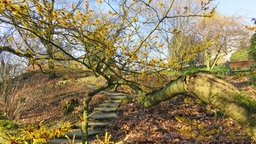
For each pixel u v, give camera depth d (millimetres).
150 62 3754
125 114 8375
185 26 20031
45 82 14734
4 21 2504
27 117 9203
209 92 1674
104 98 10586
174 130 6465
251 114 1561
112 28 3709
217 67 15289
